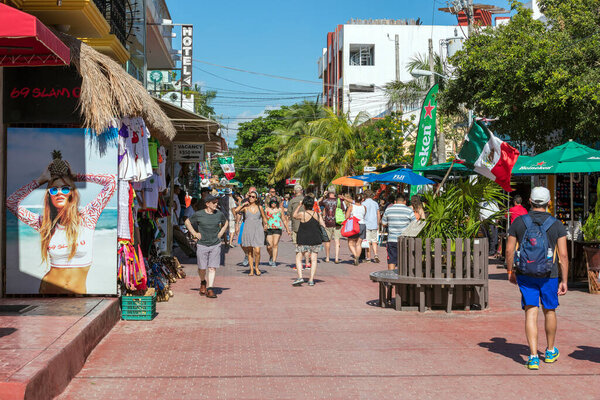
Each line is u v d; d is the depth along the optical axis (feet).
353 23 208.13
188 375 19.12
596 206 41.50
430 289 31.01
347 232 53.21
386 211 40.81
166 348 22.59
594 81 50.70
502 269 51.72
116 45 37.14
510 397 17.17
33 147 27.32
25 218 27.30
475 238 31.07
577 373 19.54
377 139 109.81
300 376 19.13
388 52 198.90
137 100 26.86
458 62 64.34
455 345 23.40
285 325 27.22
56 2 30.04
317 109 188.14
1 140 27.25
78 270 27.37
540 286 20.43
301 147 144.05
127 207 28.17
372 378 18.97
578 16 55.06
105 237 27.45
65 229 27.30
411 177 62.08
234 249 71.77
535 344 20.16
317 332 25.76
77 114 27.27
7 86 27.25
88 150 27.37
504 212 31.78
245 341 23.94
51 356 16.69
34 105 27.25
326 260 57.67
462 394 17.43
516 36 59.41
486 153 30.48
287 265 53.88
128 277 27.61
